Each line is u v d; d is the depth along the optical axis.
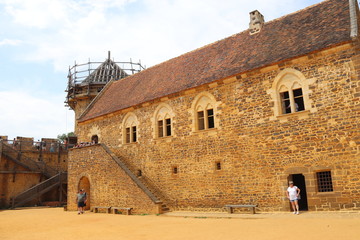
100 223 15.48
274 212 15.78
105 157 22.88
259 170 16.78
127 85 29.67
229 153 18.12
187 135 20.42
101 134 27.05
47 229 14.18
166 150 21.53
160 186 21.42
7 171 32.06
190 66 23.58
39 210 26.91
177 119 21.20
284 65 16.53
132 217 17.70
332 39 15.24
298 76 16.02
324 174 15.05
